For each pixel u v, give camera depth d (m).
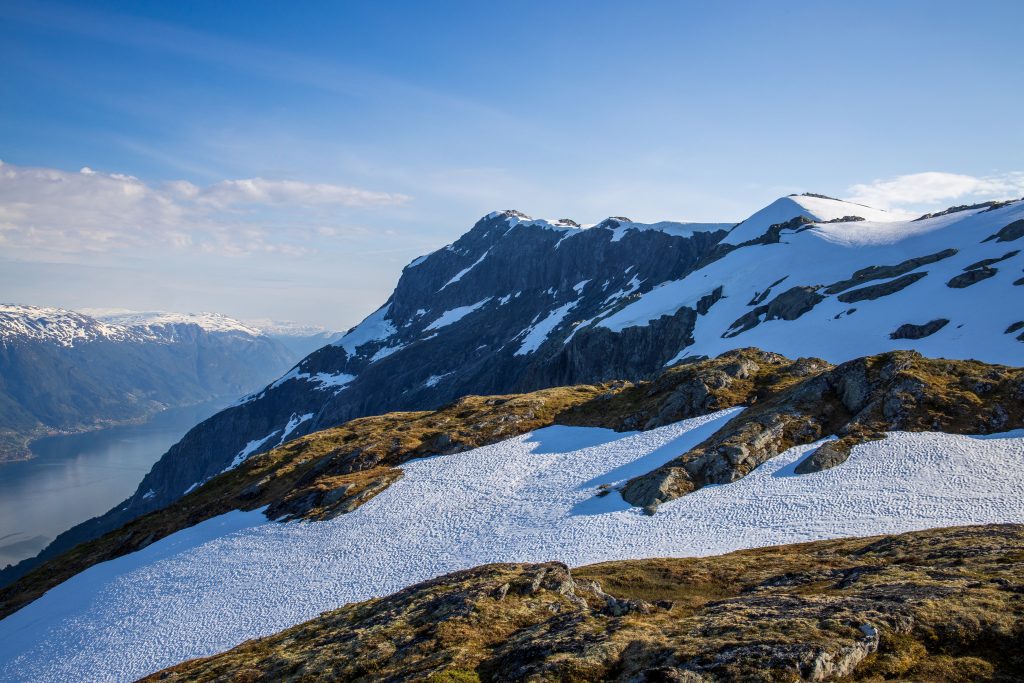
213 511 86.19
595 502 64.00
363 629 37.75
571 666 26.88
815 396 74.75
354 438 106.75
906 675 23.41
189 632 52.84
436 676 28.75
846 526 50.84
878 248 175.62
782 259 188.50
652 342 179.62
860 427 66.69
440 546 60.84
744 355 97.62
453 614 36.03
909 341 121.38
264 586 59.00
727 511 57.41
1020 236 144.88
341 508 72.50
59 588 72.50
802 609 29.28
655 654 26.81
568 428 88.38
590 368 191.75
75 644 55.03
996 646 24.75
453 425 96.56
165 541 78.25
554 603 37.12
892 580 33.72
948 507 51.12
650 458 72.38
